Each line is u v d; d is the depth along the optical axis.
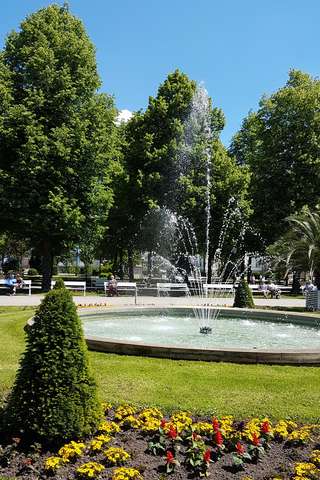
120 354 9.41
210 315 16.11
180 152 32.84
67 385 5.35
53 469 4.80
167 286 29.33
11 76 26.61
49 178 25.88
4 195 25.42
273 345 11.21
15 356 9.74
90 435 5.45
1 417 5.64
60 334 5.49
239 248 37.06
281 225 34.50
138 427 5.87
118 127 37.09
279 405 6.87
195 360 9.02
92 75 27.77
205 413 6.45
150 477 4.80
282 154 35.38
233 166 33.69
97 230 28.47
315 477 4.74
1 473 4.82
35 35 26.91
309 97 34.09
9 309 18.94
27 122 25.11
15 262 55.22
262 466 5.08
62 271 66.62
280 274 26.03
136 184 32.84
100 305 19.38
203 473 4.87
